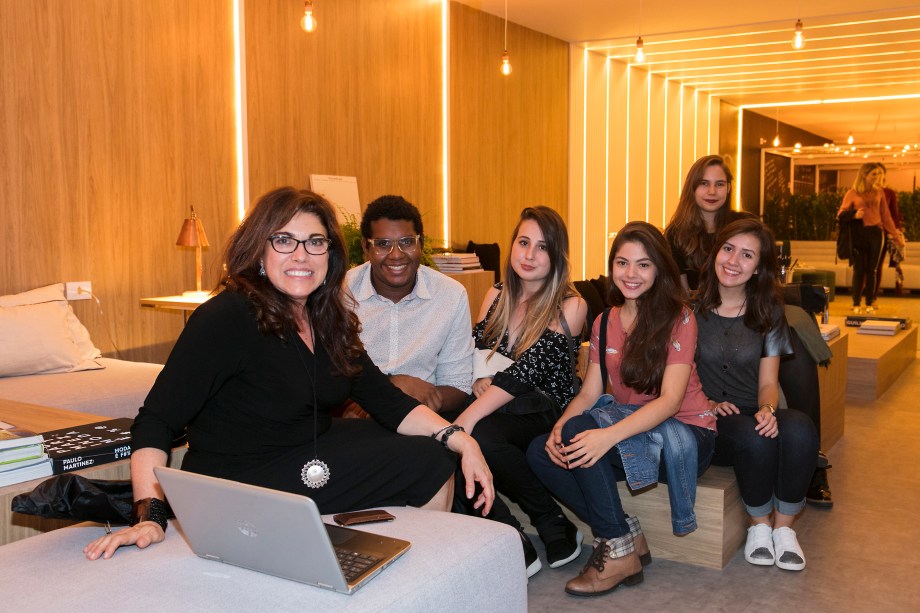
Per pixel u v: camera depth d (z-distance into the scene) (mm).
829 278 11523
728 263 2881
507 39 8039
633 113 10633
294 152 5699
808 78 11352
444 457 2053
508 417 2771
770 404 2832
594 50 9570
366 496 1950
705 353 3008
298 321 1956
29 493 1694
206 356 1793
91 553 1594
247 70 5312
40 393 3379
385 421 2178
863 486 3611
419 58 6855
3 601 1409
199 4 5008
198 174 5055
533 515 2766
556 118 8953
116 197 4598
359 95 6254
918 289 12859
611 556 2529
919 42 9039
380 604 1420
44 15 4203
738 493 2830
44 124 4230
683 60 10148
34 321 3811
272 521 1424
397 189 6684
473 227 7645
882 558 2789
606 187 10094
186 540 1688
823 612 2379
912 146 14953
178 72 4902
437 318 2914
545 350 2816
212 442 1904
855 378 5492
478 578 1643
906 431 4621
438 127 7129
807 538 2980
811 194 15445
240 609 1376
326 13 5926
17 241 4148
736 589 2543
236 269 1910
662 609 2408
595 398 2824
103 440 2248
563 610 2408
